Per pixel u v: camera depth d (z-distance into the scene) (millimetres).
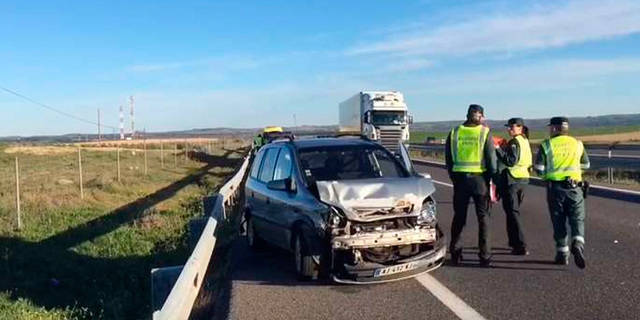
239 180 19797
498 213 14305
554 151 8516
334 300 7328
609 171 22562
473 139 8633
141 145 85000
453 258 8969
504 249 9914
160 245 13695
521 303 6895
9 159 46969
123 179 29219
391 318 6547
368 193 7891
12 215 17562
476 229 12023
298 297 7520
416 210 7883
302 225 8250
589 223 12469
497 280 7969
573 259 9062
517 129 9633
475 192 8664
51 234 15234
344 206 7695
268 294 7707
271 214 9516
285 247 9102
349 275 7770
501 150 9406
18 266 11969
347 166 8906
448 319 6422
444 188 21344
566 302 6875
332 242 7656
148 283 10969
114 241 14156
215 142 109562
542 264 8797
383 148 9391
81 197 21875
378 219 7742
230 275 8844
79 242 14359
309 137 10461
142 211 18859
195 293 6699
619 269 8367
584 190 8461
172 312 5273
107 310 9391
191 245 10992
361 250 7777
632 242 10320
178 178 34406
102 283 11180
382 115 37219
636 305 6684
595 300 6922
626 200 16531
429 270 8102
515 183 9430
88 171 34844
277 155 10016
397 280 8117
